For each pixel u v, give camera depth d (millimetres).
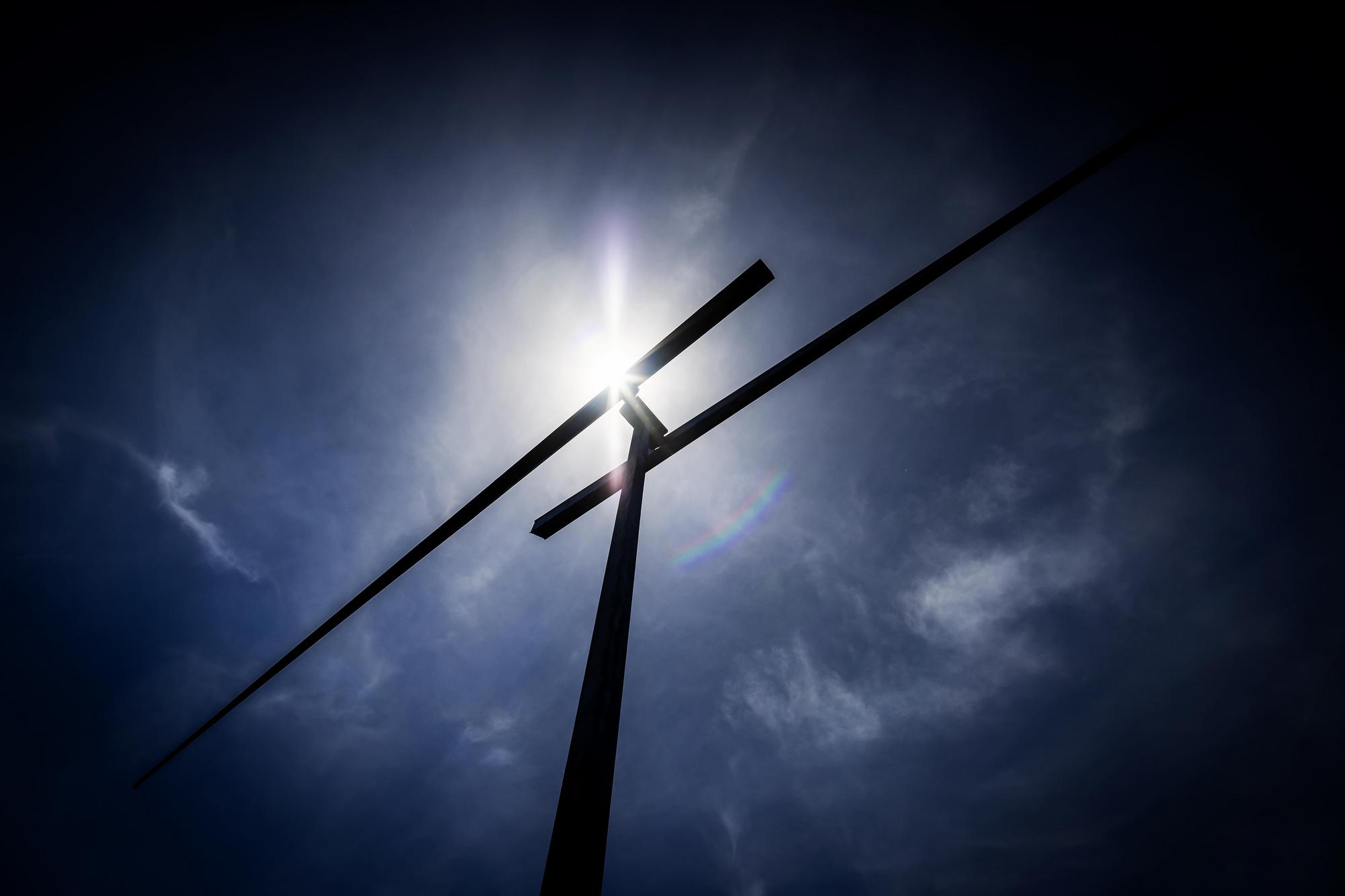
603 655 2250
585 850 1720
